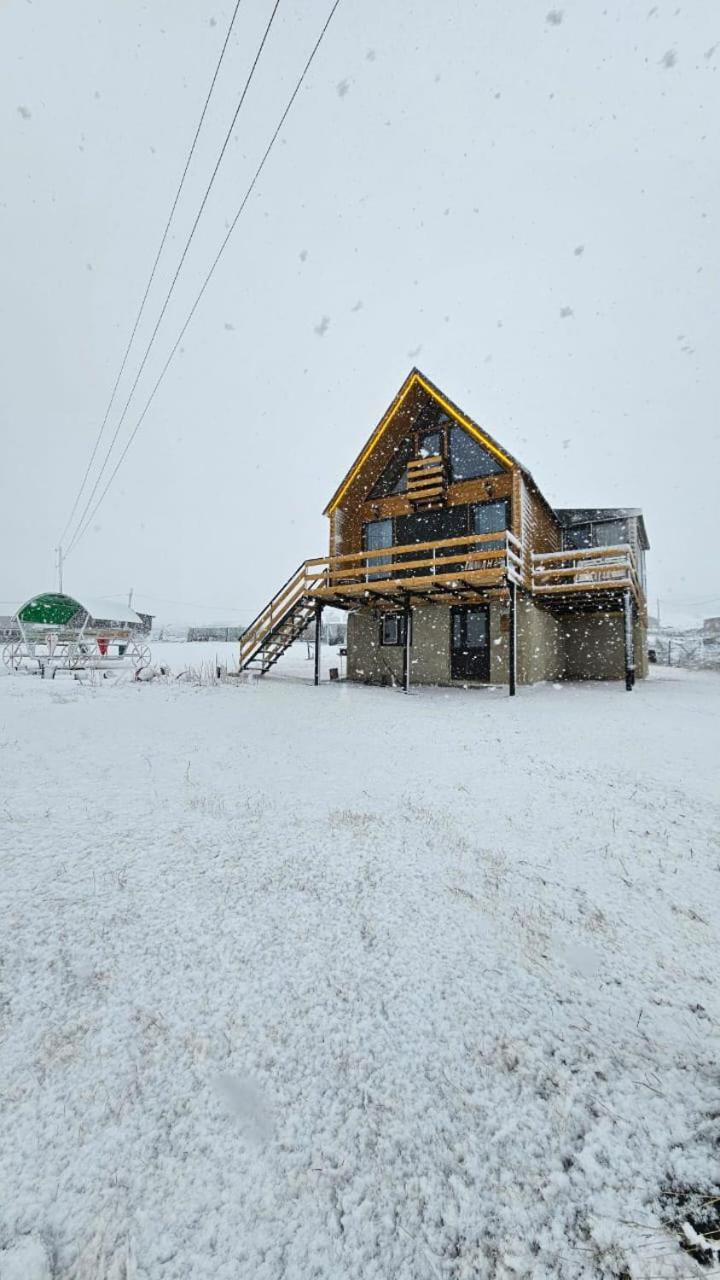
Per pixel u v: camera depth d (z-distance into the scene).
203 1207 1.46
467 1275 1.35
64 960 2.37
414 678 16.09
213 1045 1.97
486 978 2.40
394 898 3.02
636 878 3.40
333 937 2.64
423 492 16.09
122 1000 2.16
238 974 2.35
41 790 4.48
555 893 3.17
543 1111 1.79
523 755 6.34
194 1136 1.64
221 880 3.12
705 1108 1.82
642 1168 1.62
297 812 4.22
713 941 2.78
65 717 7.92
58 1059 1.88
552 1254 1.40
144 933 2.59
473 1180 1.57
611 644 17.44
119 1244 1.36
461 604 15.54
